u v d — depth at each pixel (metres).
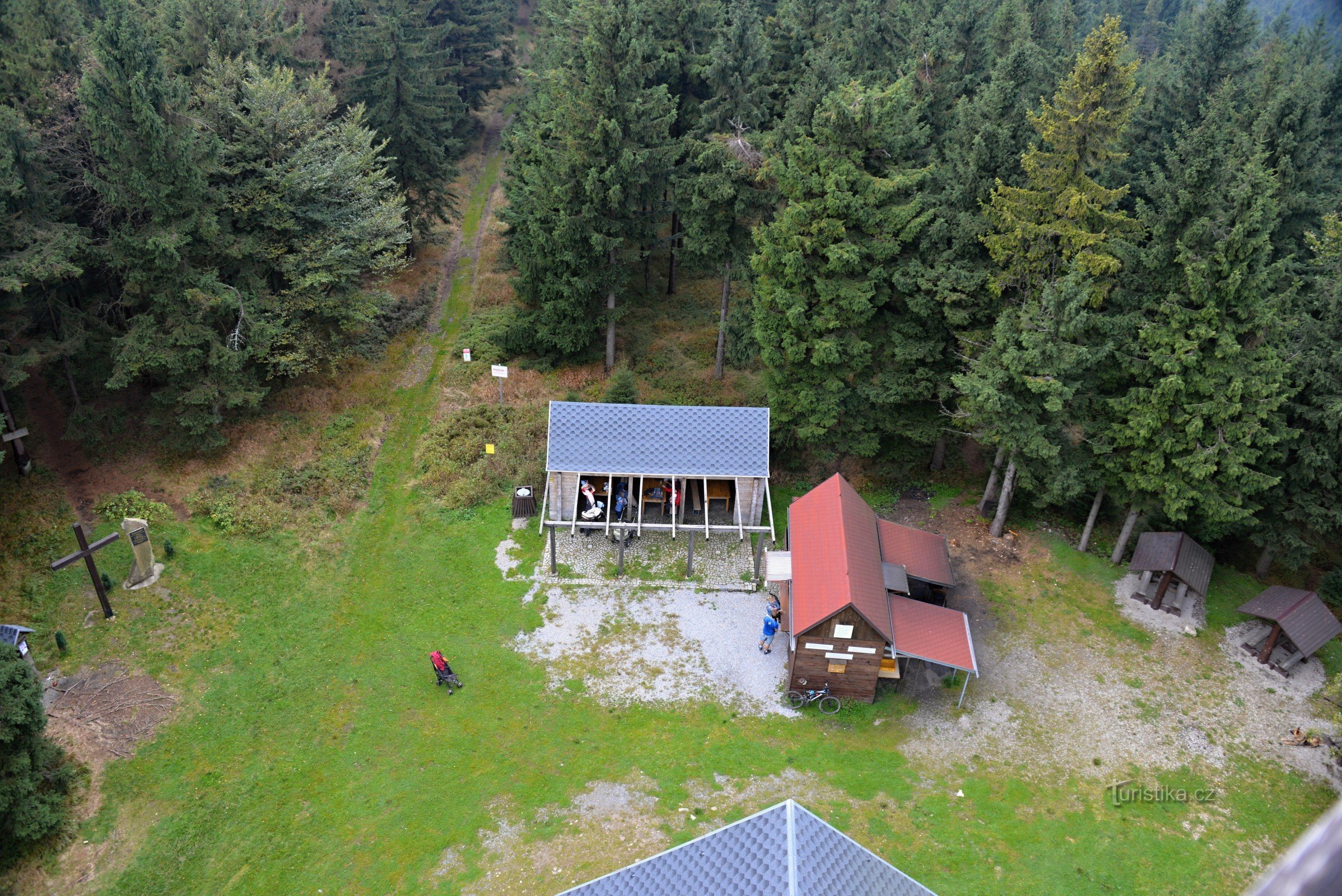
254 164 41.81
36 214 36.44
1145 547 36.72
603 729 31.19
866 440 43.31
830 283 39.84
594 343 53.47
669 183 48.78
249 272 41.97
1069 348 33.84
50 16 39.78
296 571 37.00
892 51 57.44
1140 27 99.00
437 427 45.72
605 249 46.59
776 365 42.75
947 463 47.44
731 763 29.91
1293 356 34.03
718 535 41.16
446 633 34.97
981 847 27.03
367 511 40.66
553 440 38.56
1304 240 42.69
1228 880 26.12
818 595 31.83
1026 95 46.50
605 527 38.09
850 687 32.16
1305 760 30.08
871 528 35.94
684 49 53.09
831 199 38.25
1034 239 36.03
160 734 29.77
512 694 32.47
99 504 37.62
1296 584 39.06
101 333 39.47
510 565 38.53
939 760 30.11
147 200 36.38
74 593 33.88
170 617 33.88
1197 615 36.53
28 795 25.61
